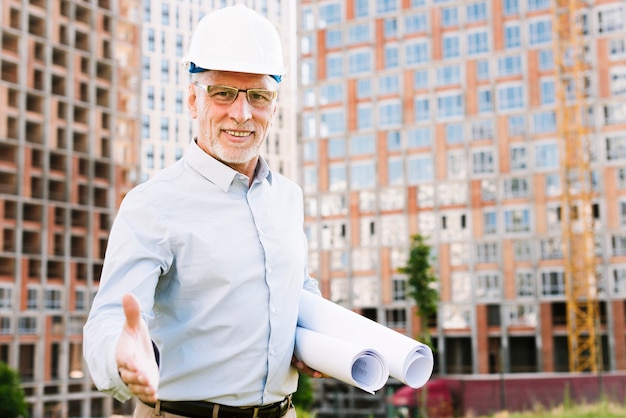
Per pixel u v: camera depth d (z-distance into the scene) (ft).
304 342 9.05
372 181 201.46
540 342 181.88
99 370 6.75
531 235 185.88
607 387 116.67
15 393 128.26
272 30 8.75
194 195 8.57
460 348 192.44
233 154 8.53
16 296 168.35
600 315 185.68
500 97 192.75
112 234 8.32
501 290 186.19
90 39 186.19
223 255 8.48
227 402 8.55
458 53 197.16
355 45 207.10
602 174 182.91
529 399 115.24
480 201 190.70
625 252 179.11
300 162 209.26
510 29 193.36
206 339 8.49
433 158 196.24
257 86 8.50
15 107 174.70
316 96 209.87
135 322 6.20
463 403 114.11
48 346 171.32
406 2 203.00
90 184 183.62
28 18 179.83
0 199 168.45
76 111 185.47
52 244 176.76
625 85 183.62
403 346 8.71
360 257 200.13
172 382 8.54
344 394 164.45
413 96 199.93
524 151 189.26
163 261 8.28
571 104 186.70
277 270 8.79
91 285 183.01
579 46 187.42
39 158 177.78
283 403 9.21
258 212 8.79
